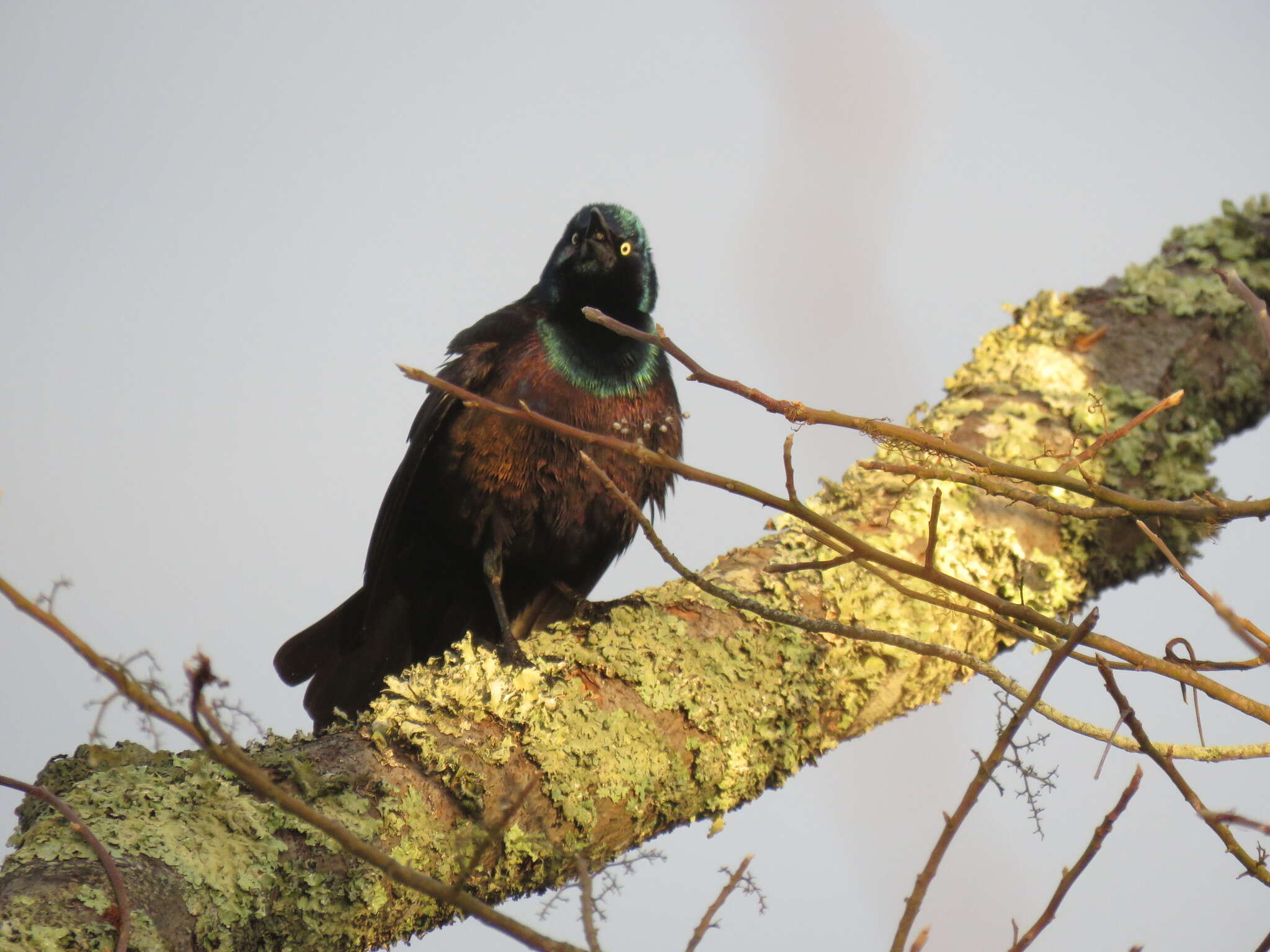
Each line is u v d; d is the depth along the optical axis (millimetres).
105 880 5004
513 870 6281
